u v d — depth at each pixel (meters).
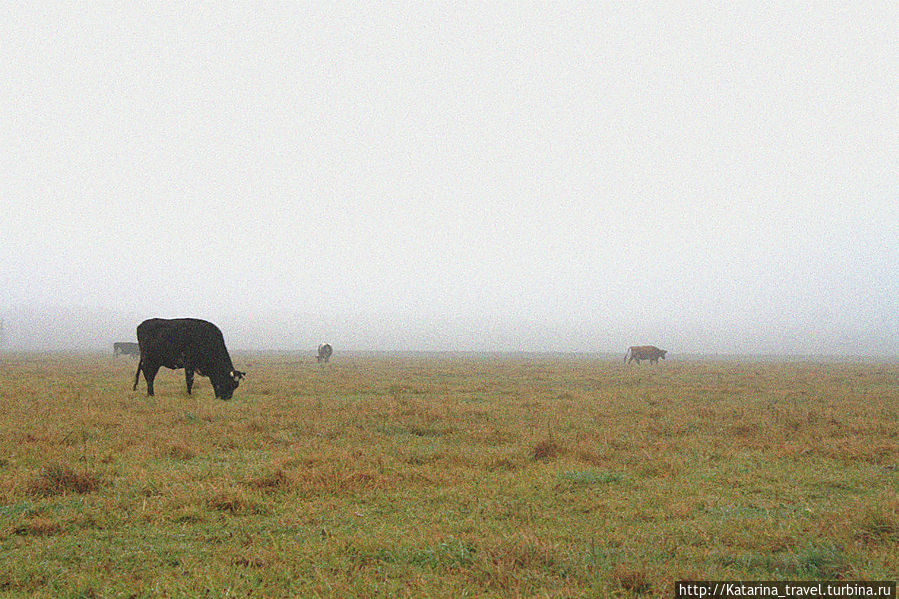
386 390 23.61
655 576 5.29
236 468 9.57
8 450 10.48
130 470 9.21
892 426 13.84
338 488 8.27
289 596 5.04
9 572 5.45
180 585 5.18
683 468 9.83
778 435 12.80
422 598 4.95
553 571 5.54
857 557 5.62
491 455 10.52
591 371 42.31
